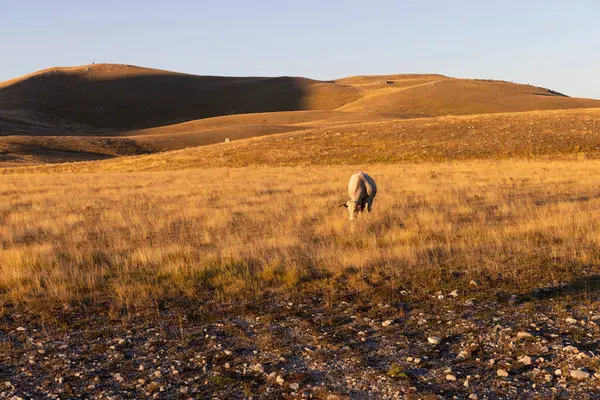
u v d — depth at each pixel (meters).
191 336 7.26
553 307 7.65
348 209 16.55
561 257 10.16
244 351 6.68
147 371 6.20
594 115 54.19
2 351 6.96
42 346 7.10
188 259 11.38
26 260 11.34
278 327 7.45
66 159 76.12
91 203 22.64
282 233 13.96
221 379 5.87
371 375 5.79
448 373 5.73
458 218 15.80
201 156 53.25
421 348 6.48
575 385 5.29
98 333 7.49
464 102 169.38
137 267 11.12
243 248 11.90
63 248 13.20
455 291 8.55
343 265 10.29
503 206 16.95
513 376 5.58
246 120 139.88
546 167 33.38
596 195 20.00
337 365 6.11
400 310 7.91
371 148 49.53
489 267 9.82
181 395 5.56
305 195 22.70
